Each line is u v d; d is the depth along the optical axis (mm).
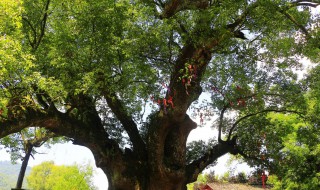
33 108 12148
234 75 16078
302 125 17875
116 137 16203
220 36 12438
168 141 14648
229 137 16250
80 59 11836
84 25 12164
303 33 13898
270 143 16312
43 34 12992
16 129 12180
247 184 29891
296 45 14477
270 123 16859
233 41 13570
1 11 9406
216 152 15875
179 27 13156
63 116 13742
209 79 16578
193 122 15164
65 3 12258
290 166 16984
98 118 15070
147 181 14422
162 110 13789
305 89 16688
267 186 29156
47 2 12383
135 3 13000
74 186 37594
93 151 14594
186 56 13406
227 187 29016
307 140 16672
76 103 13938
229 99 15328
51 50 11883
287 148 17203
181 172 14219
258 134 16375
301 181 18281
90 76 11500
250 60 15031
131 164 14500
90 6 11914
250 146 16297
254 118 16625
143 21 12328
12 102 11344
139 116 16000
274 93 15898
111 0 12117
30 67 10992
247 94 15734
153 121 14422
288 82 16266
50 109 13234
